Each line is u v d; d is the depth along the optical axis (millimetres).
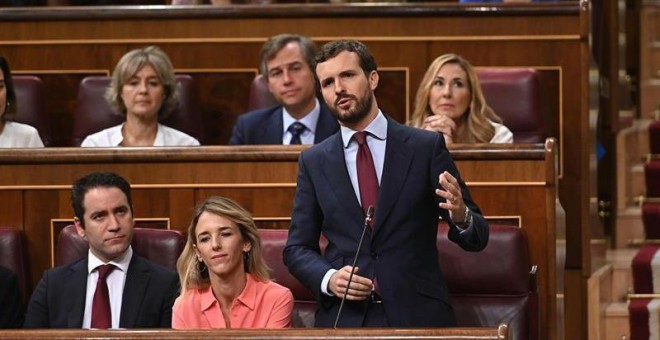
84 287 12188
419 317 10680
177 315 11328
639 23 19953
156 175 13102
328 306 10773
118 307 12133
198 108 15867
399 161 10867
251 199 12969
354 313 10695
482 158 12594
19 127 15336
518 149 12539
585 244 14992
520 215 12547
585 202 15062
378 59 16172
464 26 15984
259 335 8766
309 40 15172
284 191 12914
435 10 16016
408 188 10805
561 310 12969
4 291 12258
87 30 16703
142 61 15227
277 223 12938
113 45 16672
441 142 10961
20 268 13086
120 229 12094
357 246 10805
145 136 15289
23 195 13289
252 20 16469
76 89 16750
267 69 15156
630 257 16656
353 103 10805
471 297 11969
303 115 15203
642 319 15203
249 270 11477
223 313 11383
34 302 12219
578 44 15625
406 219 10797
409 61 16109
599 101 17406
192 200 13062
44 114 16000
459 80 14195
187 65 16562
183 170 13070
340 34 16266
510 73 15023
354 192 10883
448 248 11992
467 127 14211
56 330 9016
